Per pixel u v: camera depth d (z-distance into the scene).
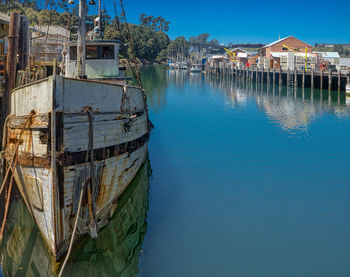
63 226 8.43
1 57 13.95
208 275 8.12
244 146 19.42
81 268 8.45
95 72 14.81
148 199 12.23
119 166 10.17
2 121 12.61
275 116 28.89
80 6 10.91
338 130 23.45
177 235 9.87
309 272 8.24
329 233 9.98
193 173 14.98
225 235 9.88
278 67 69.44
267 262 8.63
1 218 10.39
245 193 12.84
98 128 9.06
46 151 8.29
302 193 12.81
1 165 10.88
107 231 10.04
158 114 30.09
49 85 8.00
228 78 77.81
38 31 26.08
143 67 109.44
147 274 8.14
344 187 13.32
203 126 24.97
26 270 8.31
